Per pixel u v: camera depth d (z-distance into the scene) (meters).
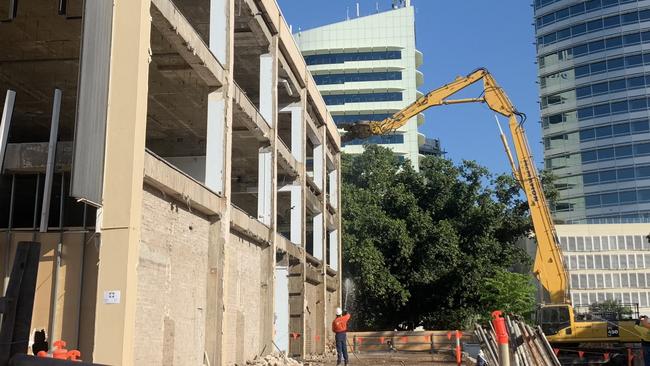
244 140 26.69
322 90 118.94
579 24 108.75
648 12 104.06
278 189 31.06
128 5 14.14
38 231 14.45
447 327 49.25
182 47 17.06
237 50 26.53
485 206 48.41
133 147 13.49
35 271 4.19
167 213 16.30
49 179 14.23
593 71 106.38
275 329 27.62
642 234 80.00
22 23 18.69
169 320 16.05
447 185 49.34
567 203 105.69
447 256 46.28
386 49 119.06
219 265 19.19
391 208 49.09
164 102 24.27
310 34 120.38
